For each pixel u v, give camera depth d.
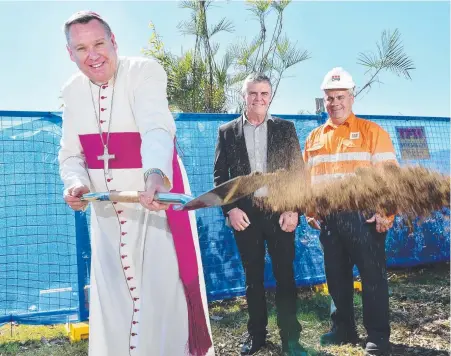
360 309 3.96
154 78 2.36
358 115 4.51
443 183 2.57
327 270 3.21
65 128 2.50
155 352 2.29
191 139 4.41
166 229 2.35
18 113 4.01
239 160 3.04
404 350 3.17
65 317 4.10
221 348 3.42
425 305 4.04
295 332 3.11
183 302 2.33
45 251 4.09
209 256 4.45
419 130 4.61
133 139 2.40
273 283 4.61
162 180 2.07
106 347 2.36
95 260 2.45
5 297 4.02
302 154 3.22
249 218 3.01
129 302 2.36
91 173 2.47
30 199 4.05
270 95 3.05
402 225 4.75
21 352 3.62
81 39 2.22
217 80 6.75
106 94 2.39
